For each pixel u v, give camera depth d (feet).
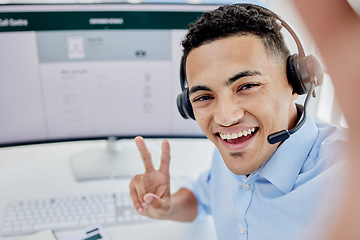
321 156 1.74
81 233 2.20
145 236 2.23
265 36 1.50
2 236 2.21
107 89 2.89
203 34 1.50
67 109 2.91
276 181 1.79
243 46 1.47
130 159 3.18
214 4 2.68
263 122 1.58
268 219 1.89
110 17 2.66
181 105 1.98
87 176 2.87
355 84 0.51
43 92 2.82
